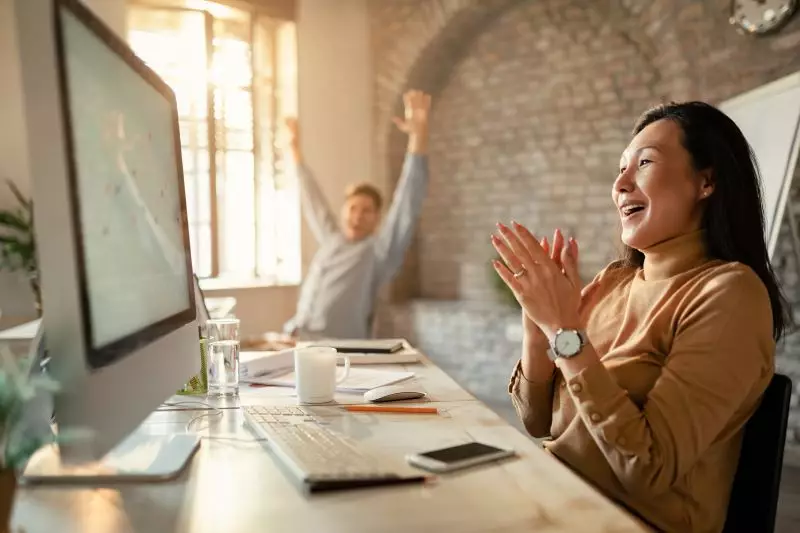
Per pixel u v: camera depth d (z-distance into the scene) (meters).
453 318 4.43
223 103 4.32
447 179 4.84
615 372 1.14
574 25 4.24
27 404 0.74
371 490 0.84
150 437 1.04
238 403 1.33
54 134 0.69
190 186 4.25
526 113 4.47
